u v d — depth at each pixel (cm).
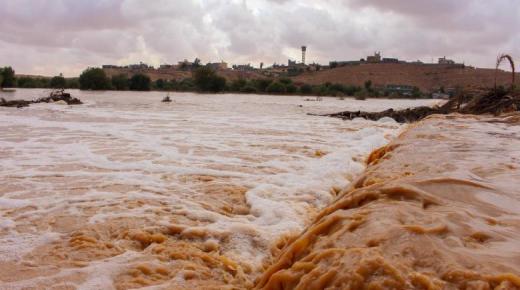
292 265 314
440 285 241
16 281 388
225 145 1242
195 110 2997
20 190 695
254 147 1215
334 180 805
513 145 711
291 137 1473
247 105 4091
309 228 363
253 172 868
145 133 1494
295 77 15700
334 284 260
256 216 606
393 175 501
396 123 2200
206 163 955
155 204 627
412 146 713
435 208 346
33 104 3152
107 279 396
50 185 729
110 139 1312
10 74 8856
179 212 590
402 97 9794
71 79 10681
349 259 272
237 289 389
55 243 479
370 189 389
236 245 492
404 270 253
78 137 1343
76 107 2972
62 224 538
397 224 305
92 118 2067
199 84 9669
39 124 1719
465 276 243
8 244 473
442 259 259
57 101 3428
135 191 697
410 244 276
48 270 411
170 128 1683
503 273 242
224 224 546
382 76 14588
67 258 439
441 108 2522
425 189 386
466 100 2433
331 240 310
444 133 871
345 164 935
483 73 13438
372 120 2436
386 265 256
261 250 489
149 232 514
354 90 10131
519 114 1262
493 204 362
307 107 4091
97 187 718
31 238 491
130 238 497
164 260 441
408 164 557
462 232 299
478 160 570
